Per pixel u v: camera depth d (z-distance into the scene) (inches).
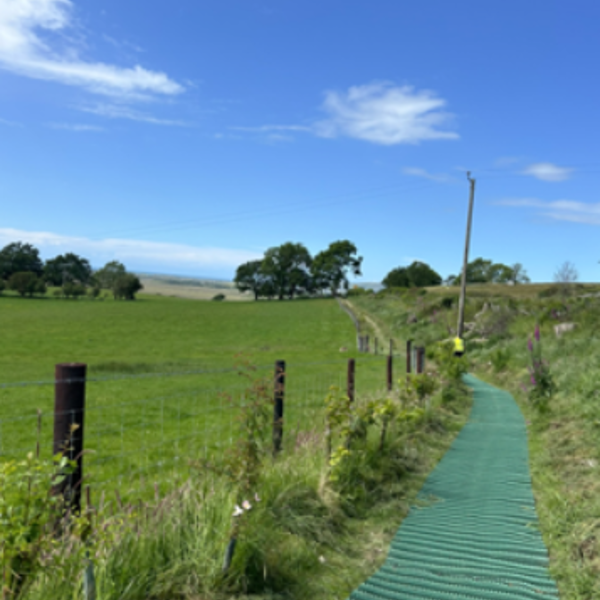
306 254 4950.8
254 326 2230.6
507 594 154.9
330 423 245.9
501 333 1156.5
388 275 4891.7
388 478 260.7
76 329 2044.8
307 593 152.9
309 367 1020.5
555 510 216.5
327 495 213.3
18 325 2126.0
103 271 4869.6
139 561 140.5
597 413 347.9
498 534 200.2
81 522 120.4
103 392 713.0
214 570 145.3
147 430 468.8
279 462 225.6
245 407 187.0
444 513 223.8
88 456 377.7
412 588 157.9
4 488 105.2
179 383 802.8
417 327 1684.3
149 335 1924.2
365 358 1286.9
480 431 404.8
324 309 2950.3
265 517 177.9
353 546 188.2
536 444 352.5
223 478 181.5
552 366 605.6
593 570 162.9
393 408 292.7
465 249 1256.2
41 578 117.1
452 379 638.5
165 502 165.9
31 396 693.3
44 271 5378.9
